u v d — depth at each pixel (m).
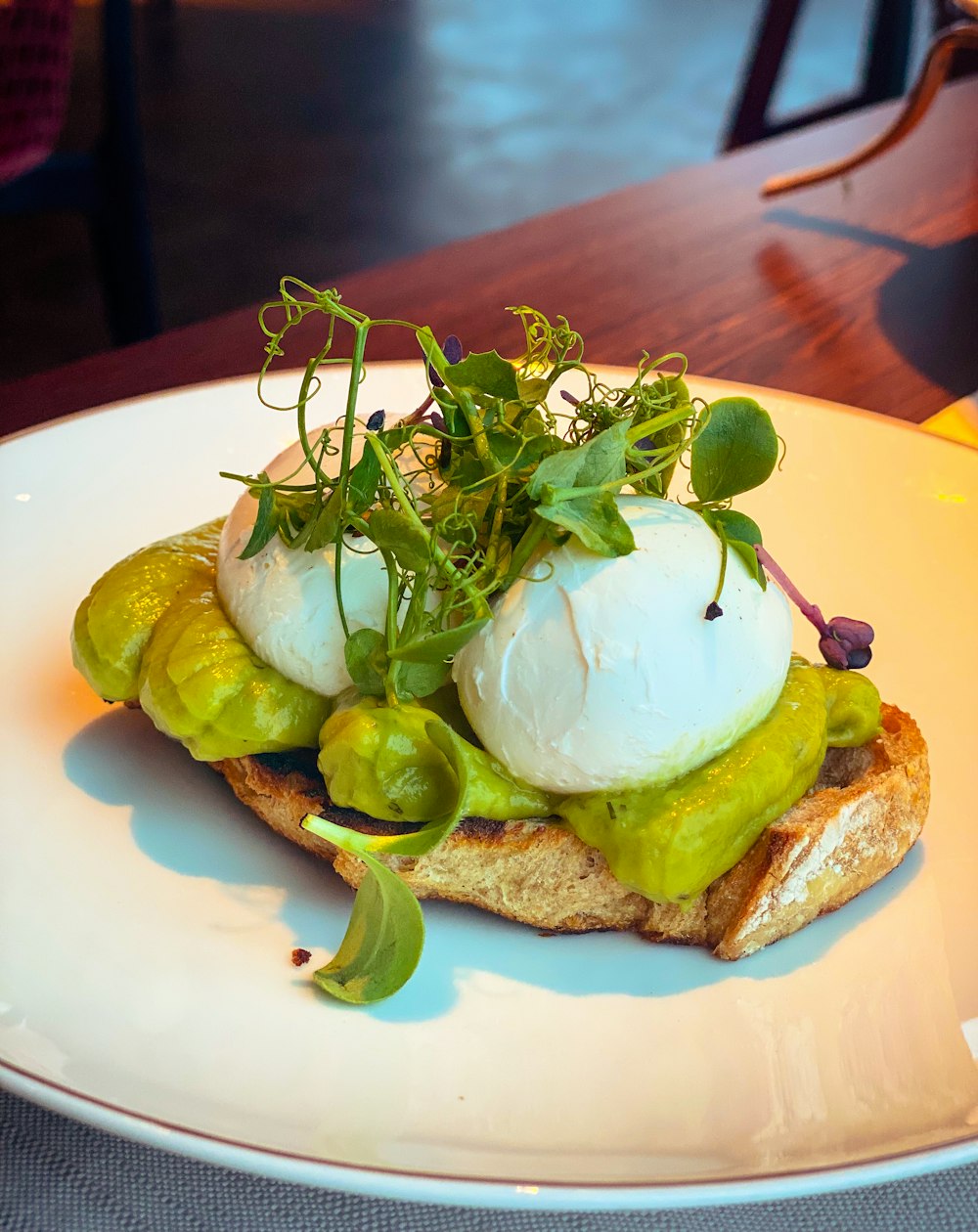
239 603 0.26
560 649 0.24
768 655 0.25
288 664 0.26
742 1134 0.21
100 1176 0.21
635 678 0.23
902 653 0.33
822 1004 0.24
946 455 0.37
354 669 0.24
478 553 0.23
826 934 0.25
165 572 0.28
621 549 0.23
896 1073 0.22
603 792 0.24
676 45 1.82
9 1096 0.22
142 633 0.27
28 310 1.00
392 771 0.24
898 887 0.26
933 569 0.34
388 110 1.48
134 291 0.74
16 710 0.29
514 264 0.52
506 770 0.25
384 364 0.40
